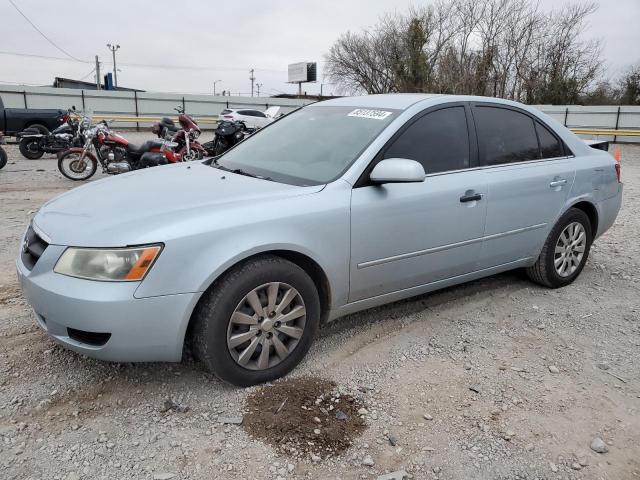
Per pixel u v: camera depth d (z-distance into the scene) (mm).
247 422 2611
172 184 3229
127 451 2398
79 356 3158
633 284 4727
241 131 11047
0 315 3654
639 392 3025
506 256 4043
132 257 2504
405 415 2730
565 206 4320
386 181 3078
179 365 3105
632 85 39031
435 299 4227
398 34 40656
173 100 28359
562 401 2906
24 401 2725
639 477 2377
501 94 33406
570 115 27656
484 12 32719
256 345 2857
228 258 2643
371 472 2328
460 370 3182
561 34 34219
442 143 3604
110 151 9719
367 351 3367
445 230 3531
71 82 44531
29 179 9875
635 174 13359
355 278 3191
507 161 3975
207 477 2262
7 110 15547
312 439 2508
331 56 46344
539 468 2406
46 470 2266
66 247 2615
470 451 2490
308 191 3020
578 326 3838
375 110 3648
